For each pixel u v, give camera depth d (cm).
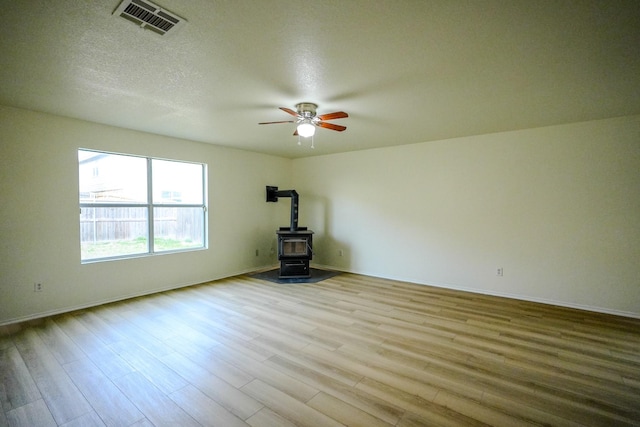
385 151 532
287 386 212
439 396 201
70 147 357
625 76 238
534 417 181
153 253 442
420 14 161
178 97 287
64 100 297
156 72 234
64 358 248
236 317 342
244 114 339
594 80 246
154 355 254
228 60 215
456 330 309
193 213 497
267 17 165
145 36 184
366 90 267
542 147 396
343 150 567
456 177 462
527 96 282
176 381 217
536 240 404
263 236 606
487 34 181
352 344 276
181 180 481
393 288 469
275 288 464
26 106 315
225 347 269
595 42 189
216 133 431
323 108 316
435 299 414
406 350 265
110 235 402
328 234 612
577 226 378
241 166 557
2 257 315
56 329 305
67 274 357
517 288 418
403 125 386
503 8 156
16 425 173
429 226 490
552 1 150
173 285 461
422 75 237
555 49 197
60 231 352
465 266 458
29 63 219
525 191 410
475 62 216
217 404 192
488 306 385
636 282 347
